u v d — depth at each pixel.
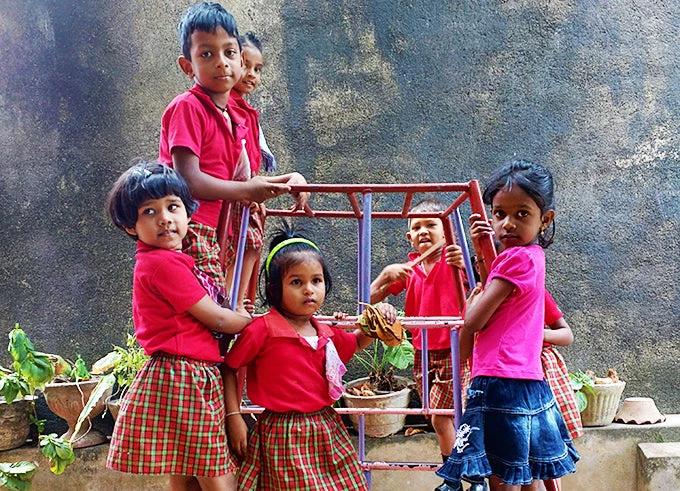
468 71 3.79
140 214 1.89
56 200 3.74
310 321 2.05
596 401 3.38
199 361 1.85
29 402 3.47
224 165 2.18
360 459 2.72
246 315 1.97
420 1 3.81
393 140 3.76
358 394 3.36
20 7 3.81
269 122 3.75
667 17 3.82
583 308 3.73
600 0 3.83
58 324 3.70
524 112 3.79
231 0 3.79
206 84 2.15
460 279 2.46
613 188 3.78
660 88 3.83
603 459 3.38
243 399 3.45
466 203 3.73
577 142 3.79
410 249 3.71
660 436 3.39
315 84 3.78
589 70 3.81
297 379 1.92
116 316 3.69
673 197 3.80
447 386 2.94
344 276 3.71
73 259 3.72
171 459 1.80
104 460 3.32
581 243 3.75
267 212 2.42
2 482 3.00
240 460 1.96
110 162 3.75
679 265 3.78
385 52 3.79
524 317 2.01
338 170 3.75
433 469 2.23
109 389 3.47
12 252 3.74
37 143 3.77
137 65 3.79
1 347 3.69
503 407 1.94
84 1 3.81
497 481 1.99
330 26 3.79
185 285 1.85
